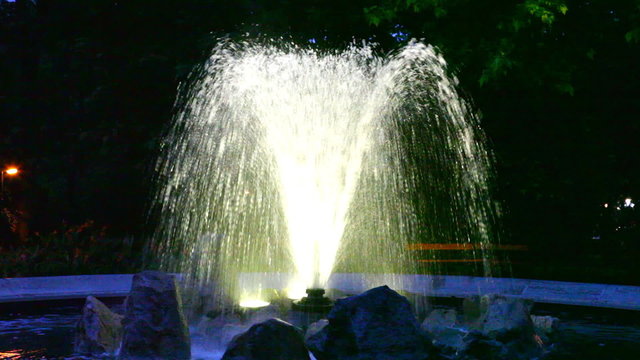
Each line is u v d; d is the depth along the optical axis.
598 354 6.97
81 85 22.45
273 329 6.25
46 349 7.18
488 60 13.75
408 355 6.66
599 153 16.62
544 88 16.45
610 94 16.66
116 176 21.23
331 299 9.60
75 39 21.39
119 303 11.46
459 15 14.91
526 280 12.68
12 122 23.14
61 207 22.77
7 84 23.31
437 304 10.98
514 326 6.98
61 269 14.77
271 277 12.55
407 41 15.87
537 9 13.08
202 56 20.05
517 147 17.14
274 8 18.06
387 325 6.70
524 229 17.75
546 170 16.83
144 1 20.92
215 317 8.31
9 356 6.78
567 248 17.52
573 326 8.90
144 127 20.86
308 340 6.86
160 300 6.69
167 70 20.62
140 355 6.51
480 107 16.84
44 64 22.48
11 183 22.64
